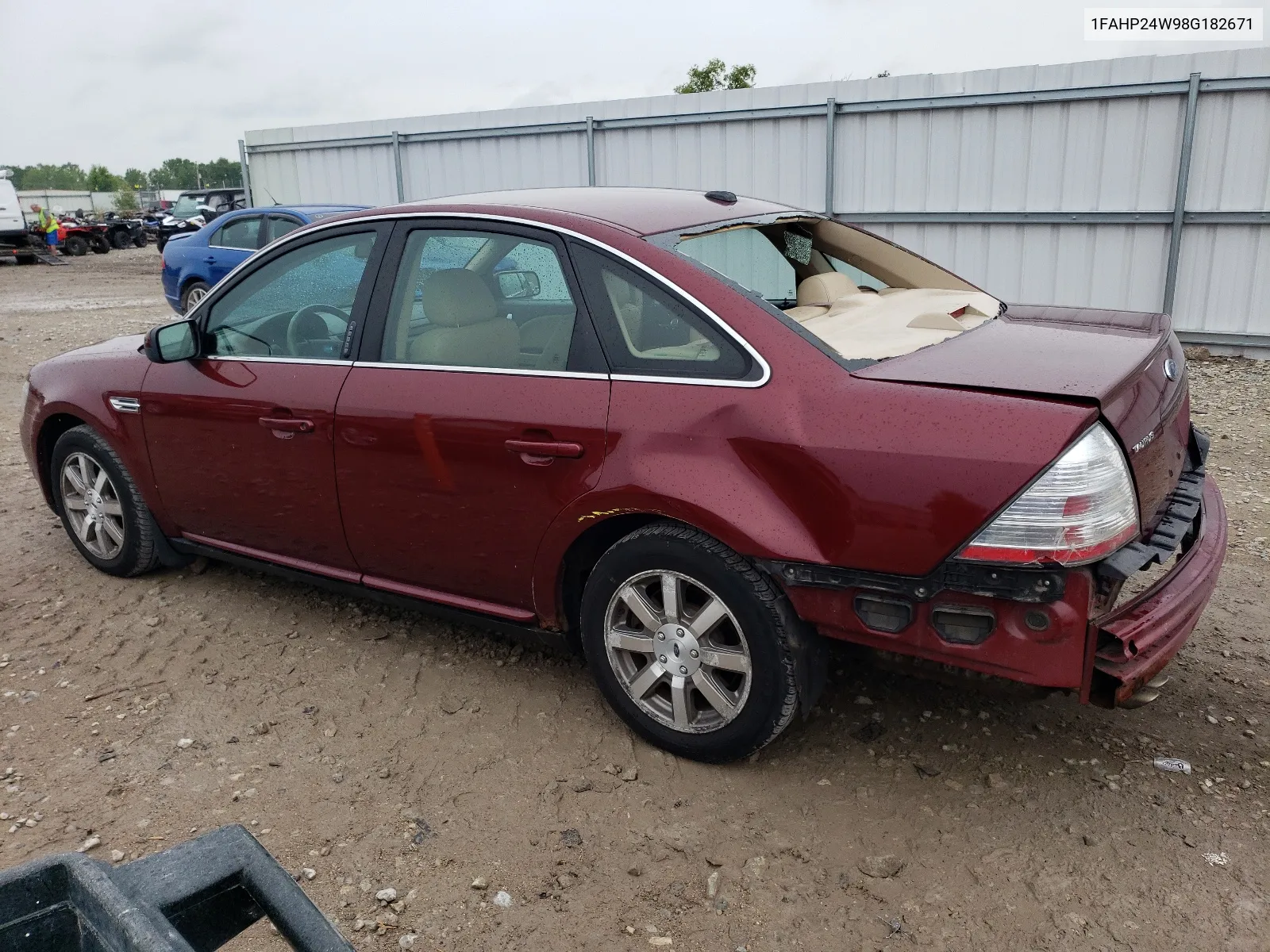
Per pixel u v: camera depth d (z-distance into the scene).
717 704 2.87
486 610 3.35
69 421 4.58
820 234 3.90
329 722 3.33
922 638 2.49
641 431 2.79
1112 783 2.87
